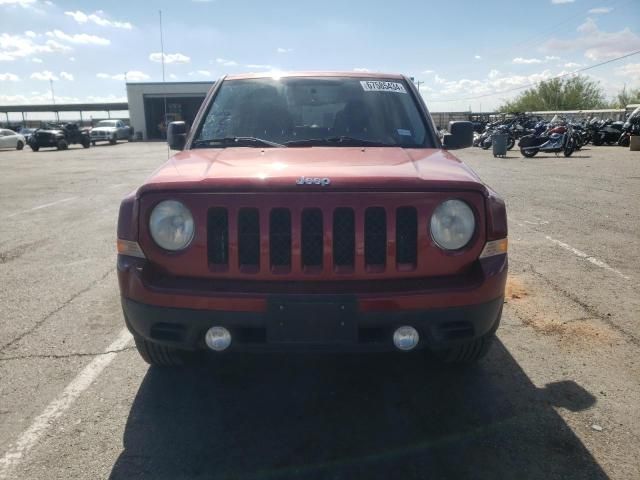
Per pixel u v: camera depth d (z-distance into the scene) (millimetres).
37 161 22312
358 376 3320
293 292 2500
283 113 3818
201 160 3062
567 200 9328
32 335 3965
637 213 8109
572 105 64812
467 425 2799
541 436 2691
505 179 12359
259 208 2533
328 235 2527
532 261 5637
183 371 3402
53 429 2783
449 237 2600
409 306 2514
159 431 2768
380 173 2641
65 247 6629
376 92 3965
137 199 2643
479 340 3047
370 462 2510
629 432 2719
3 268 5715
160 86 47469
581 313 4258
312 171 2658
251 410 2965
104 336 3945
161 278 2648
